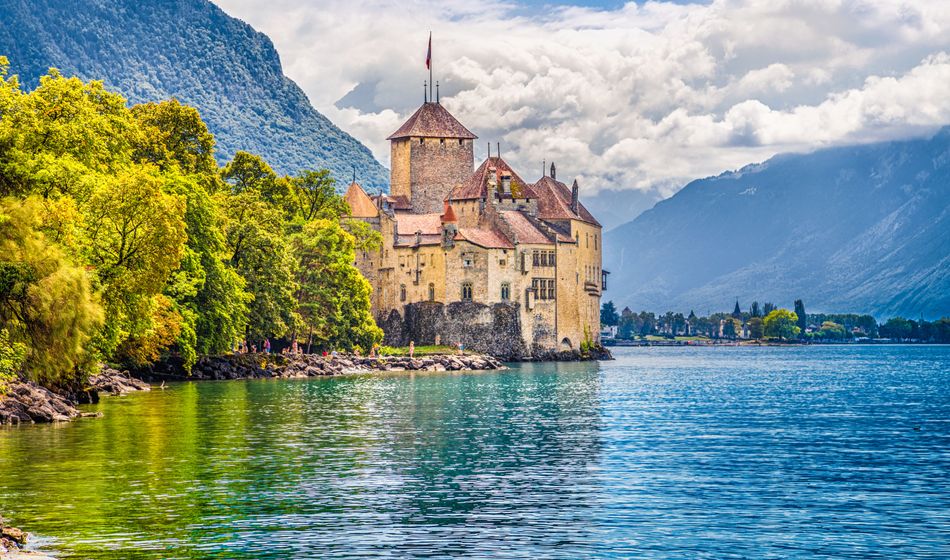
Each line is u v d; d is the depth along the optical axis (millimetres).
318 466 74562
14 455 76250
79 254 94750
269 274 171875
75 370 103500
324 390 142500
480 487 67938
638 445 87438
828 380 192750
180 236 102625
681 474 73062
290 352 186500
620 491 67125
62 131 109625
